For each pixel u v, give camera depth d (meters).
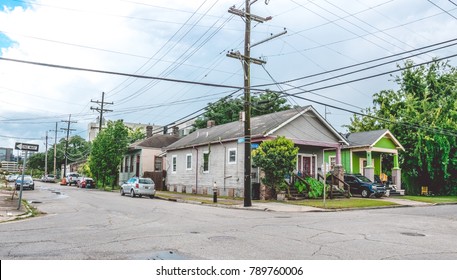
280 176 23.81
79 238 9.70
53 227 11.82
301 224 12.97
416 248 8.85
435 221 14.67
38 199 24.91
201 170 32.56
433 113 34.66
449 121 33.47
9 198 24.00
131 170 46.91
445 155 33.25
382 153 36.19
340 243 9.31
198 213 16.66
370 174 30.81
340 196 26.67
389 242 9.56
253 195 25.47
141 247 8.54
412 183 36.88
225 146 29.64
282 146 23.91
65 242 9.12
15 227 11.84
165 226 12.10
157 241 9.28
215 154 30.80
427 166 34.50
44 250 8.16
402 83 40.78
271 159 23.64
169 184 37.94
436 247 9.04
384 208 21.69
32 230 11.16
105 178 45.69
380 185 27.75
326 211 19.05
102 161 43.94
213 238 9.75
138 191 28.83
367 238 10.12
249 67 21.70
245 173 20.97
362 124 42.28
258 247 8.66
